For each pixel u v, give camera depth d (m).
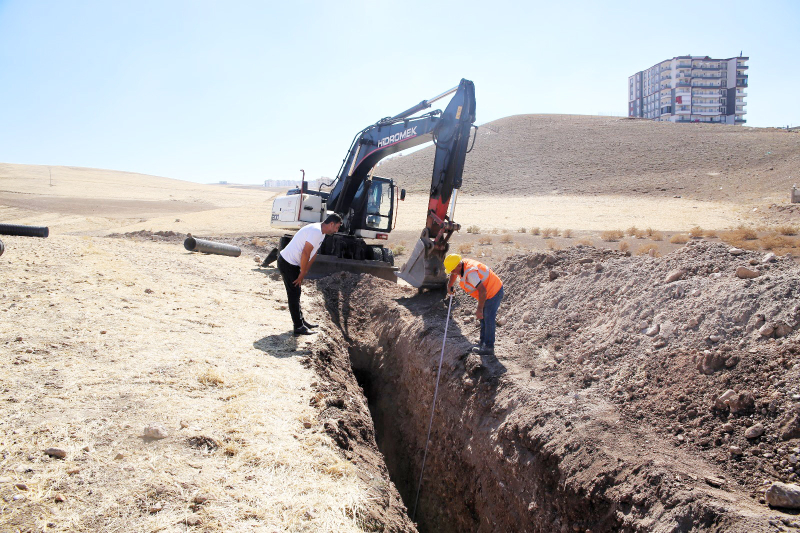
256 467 4.07
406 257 25.14
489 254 24.53
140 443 4.10
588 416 5.67
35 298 8.01
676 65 137.88
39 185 101.19
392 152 14.02
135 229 37.28
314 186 17.78
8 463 3.57
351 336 11.12
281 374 6.17
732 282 6.71
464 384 7.44
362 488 4.15
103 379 5.25
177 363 5.99
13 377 4.99
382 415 9.57
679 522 4.00
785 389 4.97
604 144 80.69
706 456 4.78
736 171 57.81
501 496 6.07
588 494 4.78
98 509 3.23
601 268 8.90
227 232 34.97
